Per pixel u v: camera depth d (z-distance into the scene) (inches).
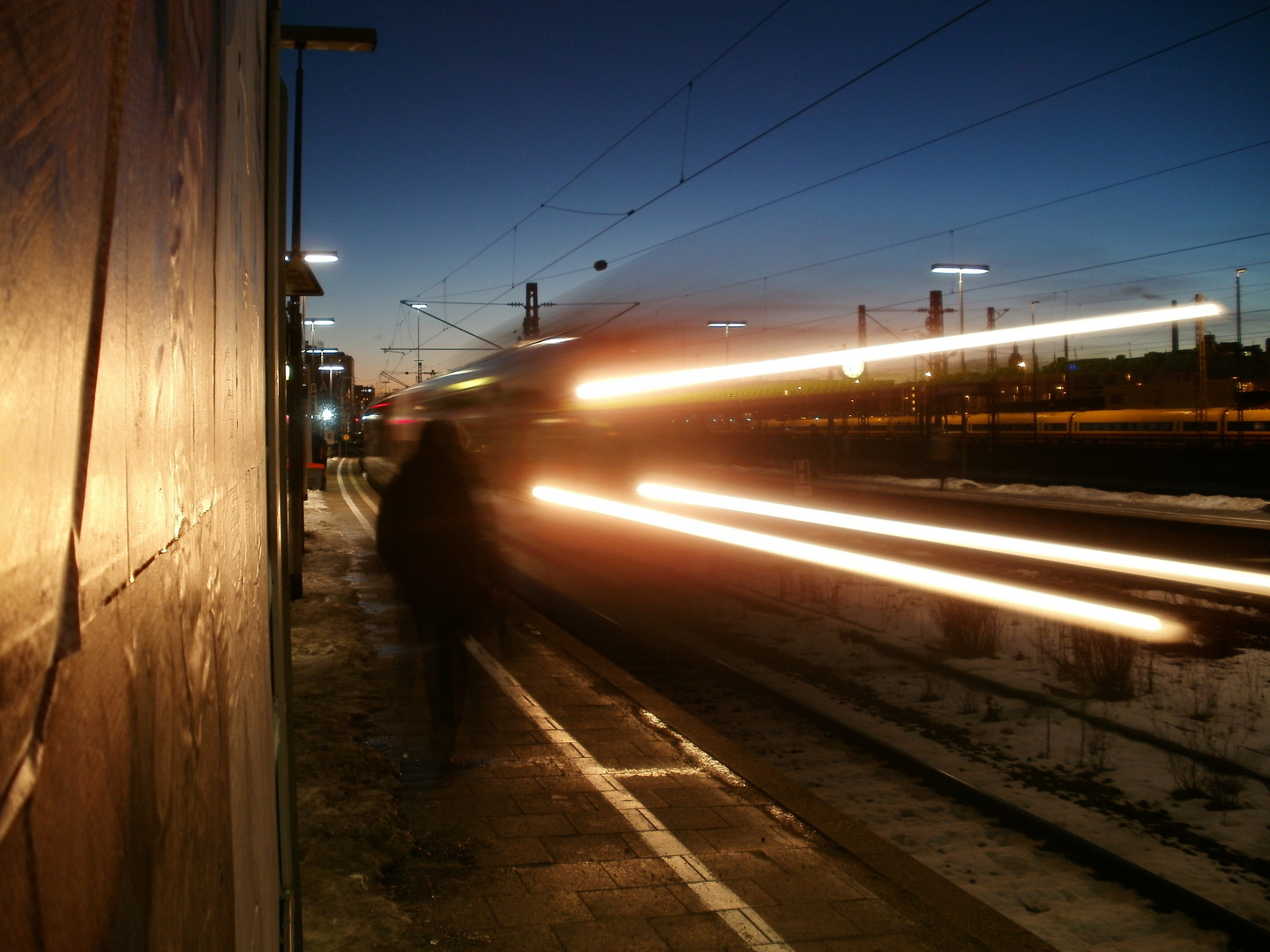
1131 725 305.7
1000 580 578.9
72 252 18.9
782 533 831.7
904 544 737.6
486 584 246.5
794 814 202.5
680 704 330.6
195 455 37.3
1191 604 494.0
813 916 160.7
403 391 1054.4
